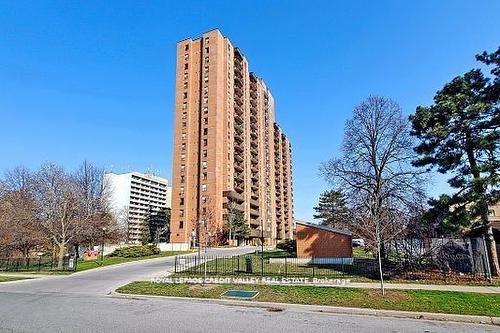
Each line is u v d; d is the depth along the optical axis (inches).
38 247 1678.2
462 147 710.5
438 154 733.3
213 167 3029.0
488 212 713.6
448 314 407.2
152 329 356.8
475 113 689.0
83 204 1565.0
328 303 476.1
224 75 3366.1
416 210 858.8
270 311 450.9
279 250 2156.7
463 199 684.7
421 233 761.0
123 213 3983.8
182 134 3203.7
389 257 808.9
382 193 1072.2
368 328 364.5
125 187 4586.6
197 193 3046.3
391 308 440.5
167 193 5713.6
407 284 619.2
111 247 2174.0
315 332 348.8
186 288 621.0
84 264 1289.4
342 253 1160.2
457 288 566.6
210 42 3309.5
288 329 359.6
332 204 2650.1
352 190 1242.0
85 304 514.0
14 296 606.2
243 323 384.8
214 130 3095.5
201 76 3280.0
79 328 360.8
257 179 3996.1
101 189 1950.1
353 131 1664.6
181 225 3024.1
